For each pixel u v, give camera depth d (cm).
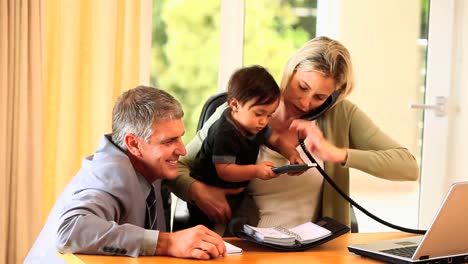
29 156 290
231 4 345
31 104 288
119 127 194
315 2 361
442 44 360
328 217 217
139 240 170
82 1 302
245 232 196
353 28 363
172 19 341
